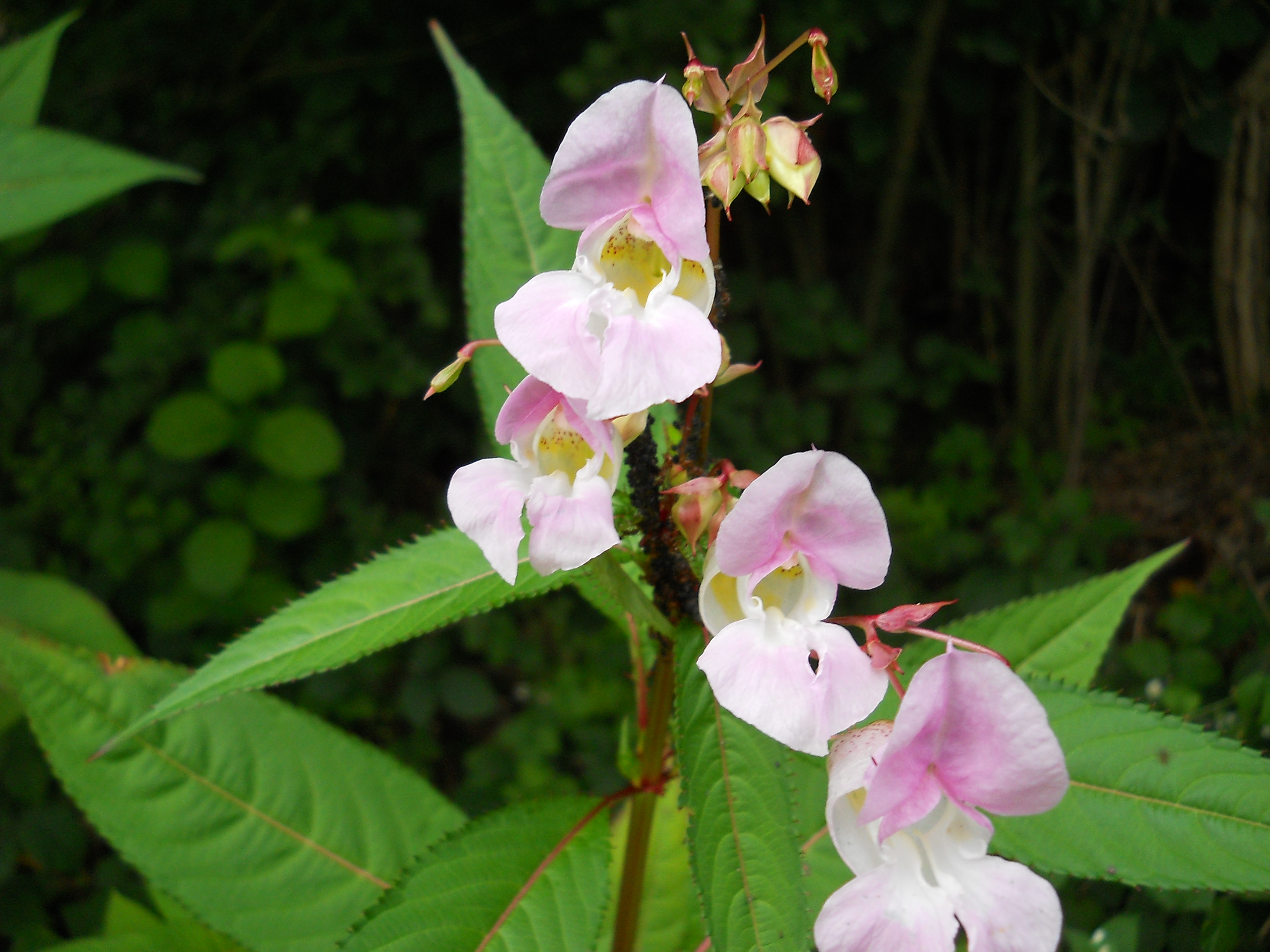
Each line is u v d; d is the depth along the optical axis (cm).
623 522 17
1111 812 18
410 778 24
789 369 65
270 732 24
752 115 15
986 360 63
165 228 57
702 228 15
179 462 52
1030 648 22
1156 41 49
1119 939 24
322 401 57
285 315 51
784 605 15
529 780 50
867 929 13
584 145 15
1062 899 25
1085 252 54
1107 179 53
